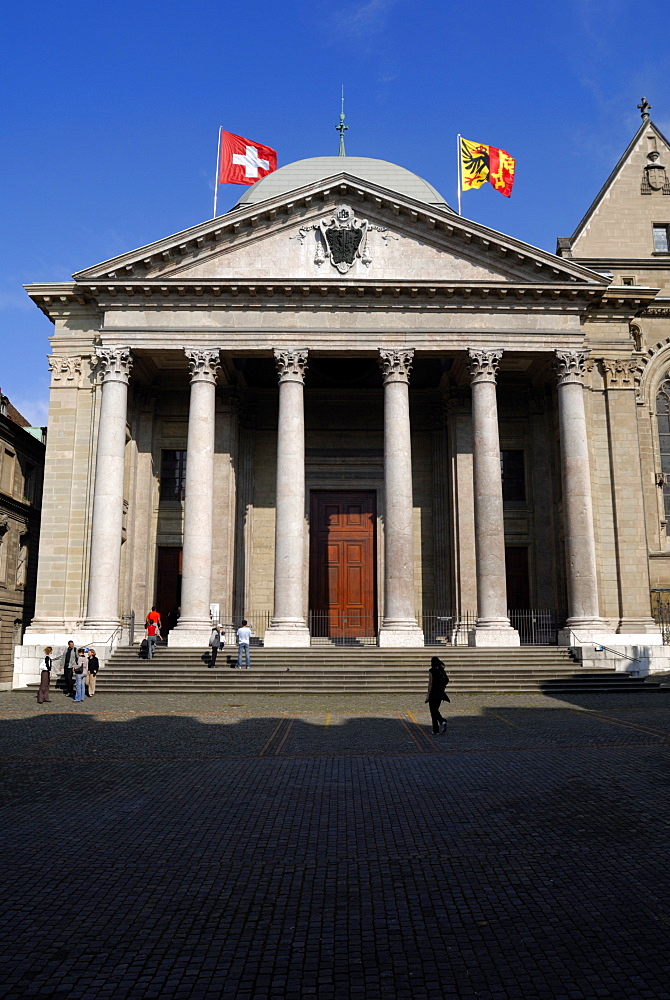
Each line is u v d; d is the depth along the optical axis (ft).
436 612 128.36
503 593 103.30
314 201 111.96
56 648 99.14
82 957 22.75
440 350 109.09
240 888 27.81
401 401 107.24
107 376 107.14
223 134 121.08
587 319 118.83
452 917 25.26
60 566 108.17
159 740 56.70
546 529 125.39
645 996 20.44
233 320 108.68
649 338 128.36
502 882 28.09
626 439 116.26
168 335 108.27
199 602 101.91
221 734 59.26
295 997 20.54
